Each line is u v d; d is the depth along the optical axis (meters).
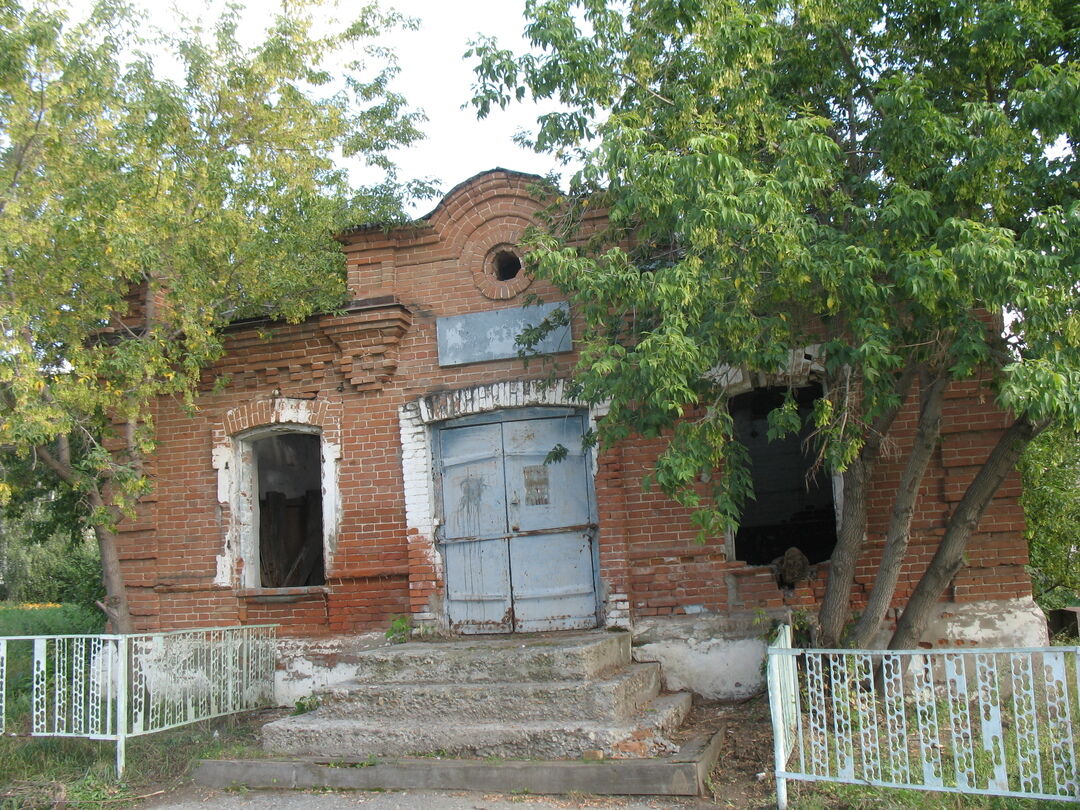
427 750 7.11
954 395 8.78
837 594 7.85
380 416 10.17
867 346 6.21
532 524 9.77
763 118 7.50
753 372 8.85
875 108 7.73
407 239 10.38
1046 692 5.44
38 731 8.01
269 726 7.57
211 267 10.03
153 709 8.32
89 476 9.50
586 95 7.84
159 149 9.80
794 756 6.62
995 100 7.79
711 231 6.30
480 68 7.78
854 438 6.76
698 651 8.96
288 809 6.55
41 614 20.28
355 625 9.95
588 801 6.29
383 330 10.13
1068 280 6.14
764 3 7.57
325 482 10.21
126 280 10.14
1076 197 7.20
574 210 9.01
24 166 9.11
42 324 9.00
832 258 6.59
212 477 10.57
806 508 13.51
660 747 6.79
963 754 5.46
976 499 7.64
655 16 7.66
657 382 6.31
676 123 7.59
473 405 9.84
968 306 6.34
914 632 7.82
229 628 9.20
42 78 8.99
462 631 9.77
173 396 10.78
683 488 7.21
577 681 7.46
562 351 9.68
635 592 9.27
